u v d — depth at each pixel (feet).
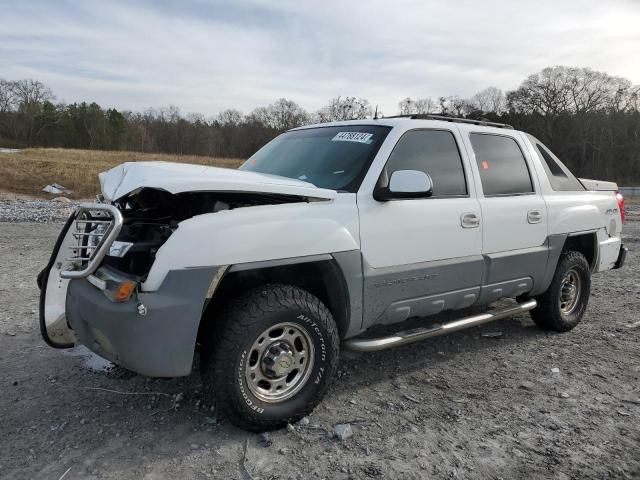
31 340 15.44
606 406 11.96
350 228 11.26
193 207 10.84
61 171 101.76
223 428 10.58
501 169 15.11
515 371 13.96
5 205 62.59
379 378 13.34
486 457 9.79
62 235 11.58
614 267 19.42
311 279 11.42
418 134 13.25
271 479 8.98
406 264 12.26
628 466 9.59
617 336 16.93
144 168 10.97
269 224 10.21
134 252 10.18
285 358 10.32
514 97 217.36
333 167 12.57
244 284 10.89
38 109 307.58
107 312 9.41
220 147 294.46
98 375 13.05
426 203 12.74
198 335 10.59
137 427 10.57
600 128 210.18
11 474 8.94
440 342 16.06
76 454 9.58
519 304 15.87
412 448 10.05
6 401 11.62
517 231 14.84
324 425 10.80
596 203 17.90
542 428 10.91
